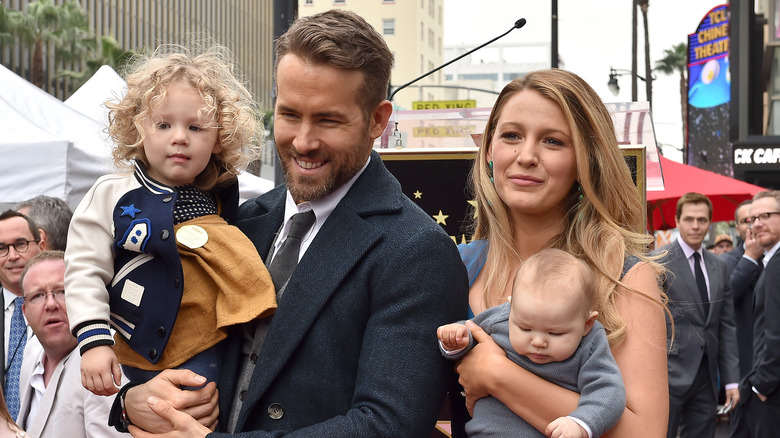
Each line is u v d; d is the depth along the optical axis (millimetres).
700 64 27031
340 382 2180
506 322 2338
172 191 2404
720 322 6516
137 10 58219
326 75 2160
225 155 2572
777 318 5695
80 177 6512
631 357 2246
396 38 57562
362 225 2262
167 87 2432
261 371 2189
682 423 6398
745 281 7477
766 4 19234
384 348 2129
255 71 77812
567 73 2465
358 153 2256
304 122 2195
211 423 2260
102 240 2371
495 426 2236
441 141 4500
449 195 3928
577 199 2529
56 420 3494
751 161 19188
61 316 3605
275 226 2508
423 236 2213
